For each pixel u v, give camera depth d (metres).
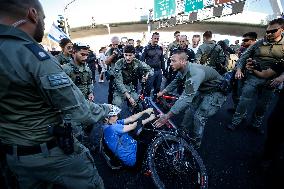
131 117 2.84
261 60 3.61
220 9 11.77
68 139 1.25
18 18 1.18
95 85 9.36
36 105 1.20
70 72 3.19
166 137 2.57
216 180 2.75
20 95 1.14
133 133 2.65
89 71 3.40
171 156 2.59
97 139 3.84
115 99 3.76
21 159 1.25
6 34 1.11
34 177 1.31
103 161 3.25
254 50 3.73
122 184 2.74
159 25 19.78
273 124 2.68
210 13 12.50
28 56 1.11
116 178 2.86
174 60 2.64
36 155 1.25
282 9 8.18
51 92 1.15
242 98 3.88
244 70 3.95
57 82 1.15
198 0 12.90
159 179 2.43
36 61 1.12
